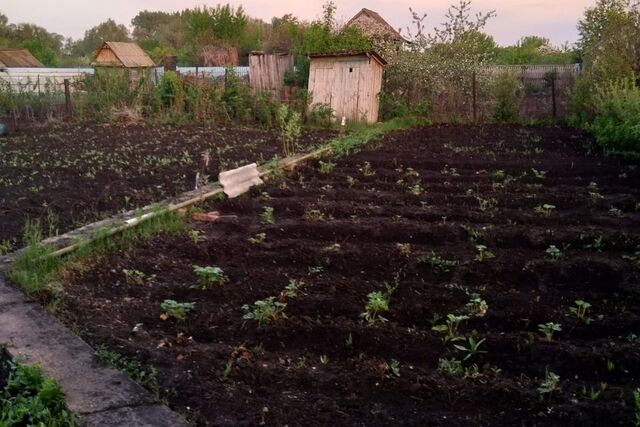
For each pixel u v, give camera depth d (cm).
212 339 404
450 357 377
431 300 462
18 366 330
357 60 1695
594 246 581
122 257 548
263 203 745
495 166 1014
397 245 582
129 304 451
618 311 446
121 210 724
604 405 317
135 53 3738
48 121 1670
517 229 629
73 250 546
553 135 1428
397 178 916
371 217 689
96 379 330
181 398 320
